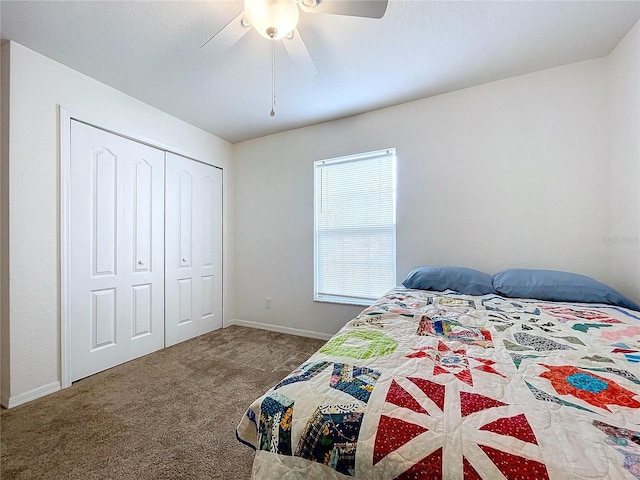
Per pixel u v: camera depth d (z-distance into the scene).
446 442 0.50
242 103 2.38
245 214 3.25
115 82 2.06
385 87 2.13
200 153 2.91
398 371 0.75
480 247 2.13
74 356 1.91
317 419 0.60
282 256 3.02
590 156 1.83
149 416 1.53
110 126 2.12
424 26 1.52
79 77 1.93
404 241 2.39
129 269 2.28
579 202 1.86
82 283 1.96
